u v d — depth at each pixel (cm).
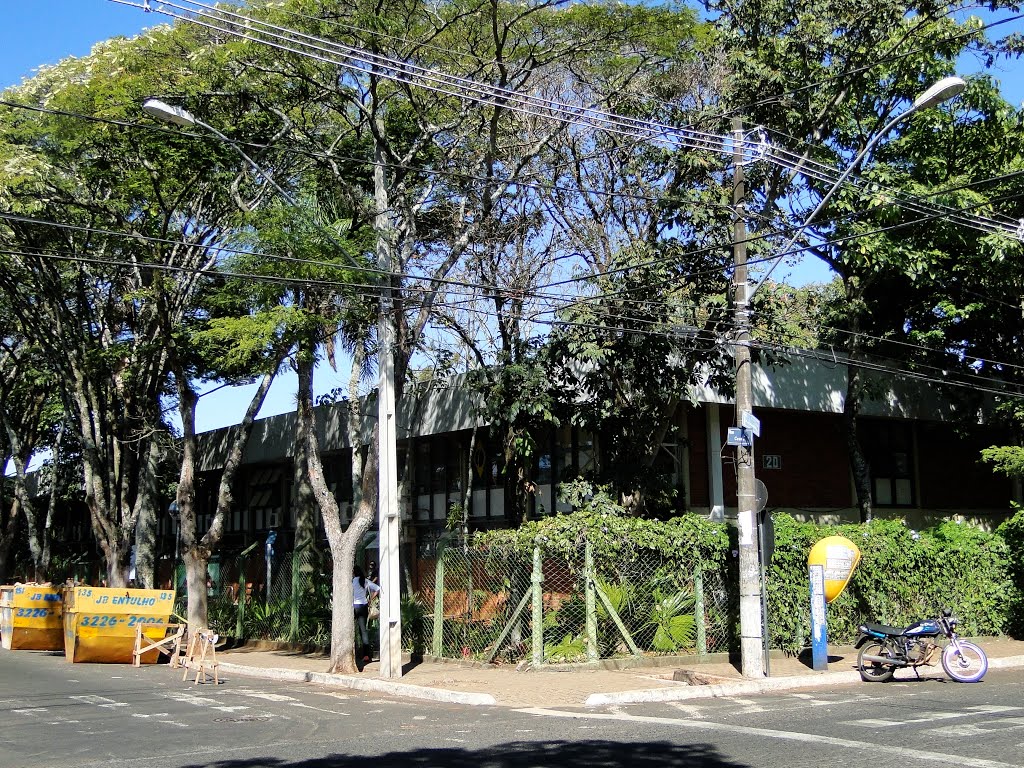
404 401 2817
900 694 1422
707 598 1842
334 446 3061
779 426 2566
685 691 1462
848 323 2445
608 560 1769
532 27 1922
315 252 1689
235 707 1413
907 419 2692
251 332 1688
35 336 2539
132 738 1126
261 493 3666
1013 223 2072
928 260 2091
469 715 1313
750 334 1812
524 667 1714
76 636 2145
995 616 2150
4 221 2064
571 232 2255
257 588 2697
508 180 1938
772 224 2006
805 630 1900
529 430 2253
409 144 2117
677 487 2306
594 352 1953
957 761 894
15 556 4950
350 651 1805
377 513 1864
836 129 2153
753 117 2000
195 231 2261
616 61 2044
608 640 1762
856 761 903
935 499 2791
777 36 2019
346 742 1088
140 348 2323
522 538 1767
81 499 4128
